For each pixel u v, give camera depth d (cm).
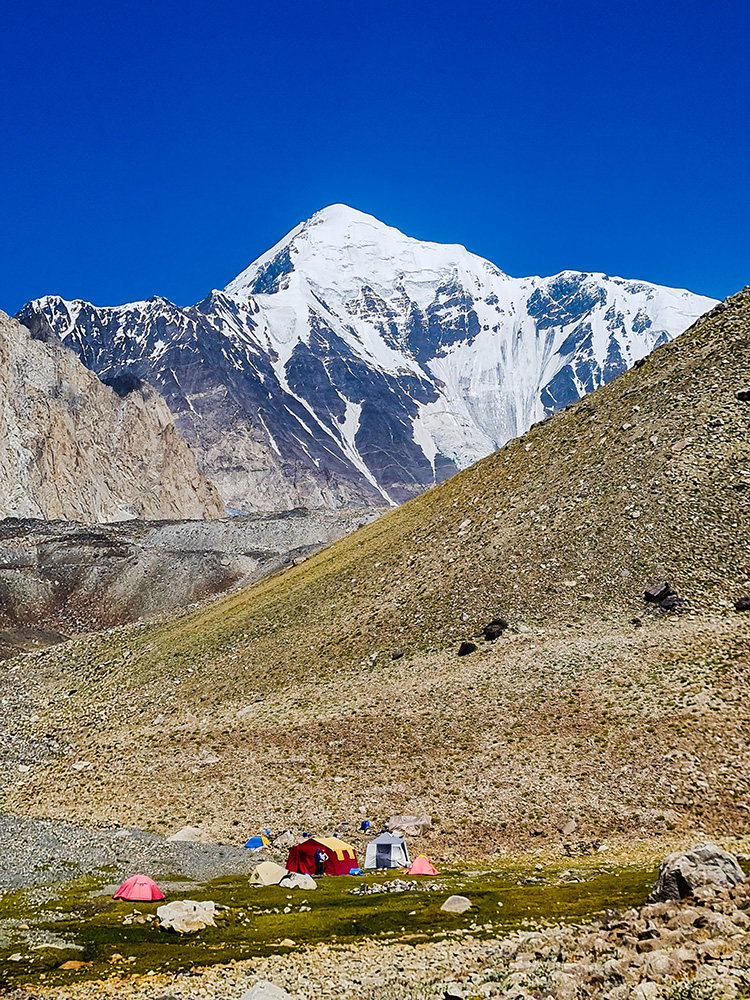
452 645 9231
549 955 3009
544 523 10531
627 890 4359
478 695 8150
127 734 9569
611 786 6519
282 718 8775
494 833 6325
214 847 6450
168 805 7438
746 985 2169
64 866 5809
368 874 5794
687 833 5859
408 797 6969
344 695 8931
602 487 10606
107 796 7806
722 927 2658
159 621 14688
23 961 3678
